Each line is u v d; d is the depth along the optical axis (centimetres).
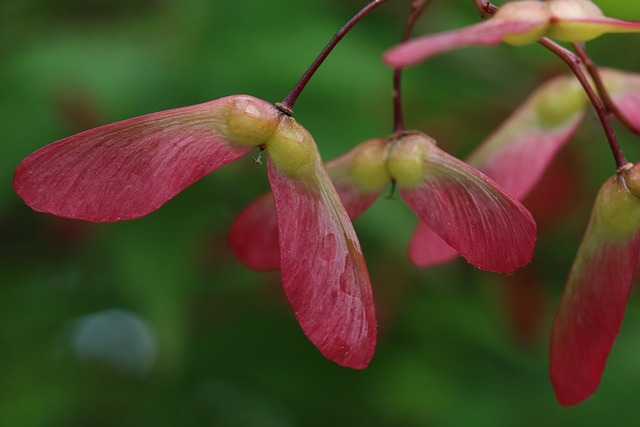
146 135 17
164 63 24
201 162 18
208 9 25
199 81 24
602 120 18
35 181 17
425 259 19
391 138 19
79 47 24
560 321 19
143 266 24
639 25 18
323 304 18
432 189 18
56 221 25
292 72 24
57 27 25
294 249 18
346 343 18
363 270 18
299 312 18
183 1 25
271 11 25
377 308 25
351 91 24
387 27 25
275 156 18
